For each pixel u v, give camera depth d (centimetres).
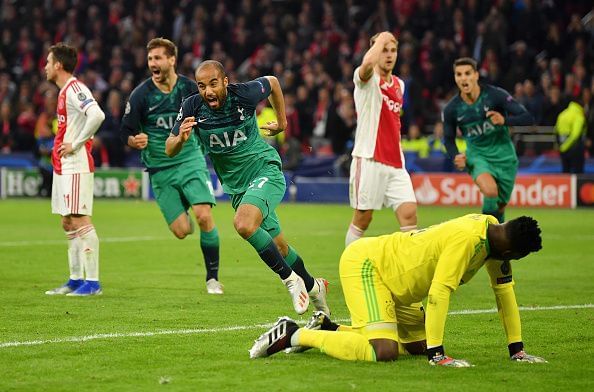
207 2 7419
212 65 2008
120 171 6569
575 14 6575
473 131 3039
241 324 2047
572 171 5653
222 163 2136
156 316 2142
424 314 1708
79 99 2453
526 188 5609
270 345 1686
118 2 7706
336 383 1498
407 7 6731
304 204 6081
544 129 5944
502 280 1645
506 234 1534
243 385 1490
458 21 6481
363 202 2638
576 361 1678
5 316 2134
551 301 2402
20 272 2934
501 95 2984
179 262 3216
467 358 1697
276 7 7394
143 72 7200
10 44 7825
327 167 6234
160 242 3853
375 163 2612
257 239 1981
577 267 3097
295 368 1600
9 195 6731
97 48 7450
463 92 2995
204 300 2391
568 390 1468
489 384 1498
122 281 2745
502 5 6438
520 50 6116
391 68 2616
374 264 1644
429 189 5762
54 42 7725
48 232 4259
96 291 2486
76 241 2505
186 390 1462
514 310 1659
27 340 1852
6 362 1653
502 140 3044
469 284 2712
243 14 7275
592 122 5847
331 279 2820
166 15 7606
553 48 6391
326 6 7025
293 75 6488
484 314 2189
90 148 2498
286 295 2484
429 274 1603
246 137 2102
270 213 2089
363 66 2550
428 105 6362
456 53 6356
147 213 5362
